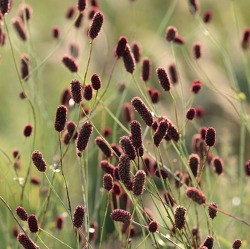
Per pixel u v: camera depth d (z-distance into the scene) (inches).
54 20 421.1
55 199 218.2
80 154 170.4
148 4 415.5
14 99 349.1
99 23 173.3
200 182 204.2
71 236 224.5
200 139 204.4
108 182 166.9
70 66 203.0
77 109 215.6
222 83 322.0
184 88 296.8
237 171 266.2
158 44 331.6
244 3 442.3
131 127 158.4
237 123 319.3
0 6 193.3
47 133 243.0
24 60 218.1
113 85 306.2
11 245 221.9
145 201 249.8
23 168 255.3
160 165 186.1
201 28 256.8
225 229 213.0
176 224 158.4
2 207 250.1
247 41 240.2
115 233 227.3
